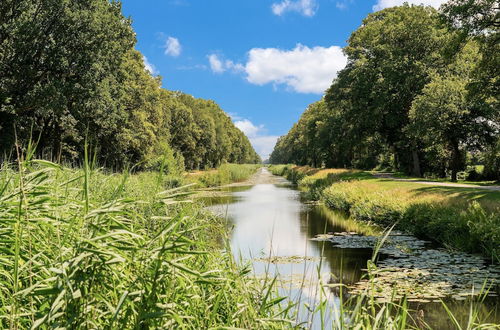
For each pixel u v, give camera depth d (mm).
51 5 19109
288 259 8852
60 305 1690
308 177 38594
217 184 19109
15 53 19281
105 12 22141
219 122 81500
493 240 8547
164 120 49719
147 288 2027
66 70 20062
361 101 34031
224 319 2938
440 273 7555
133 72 31078
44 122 22328
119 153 27016
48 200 2354
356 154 55281
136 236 1953
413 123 27172
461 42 19469
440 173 35000
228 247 3404
